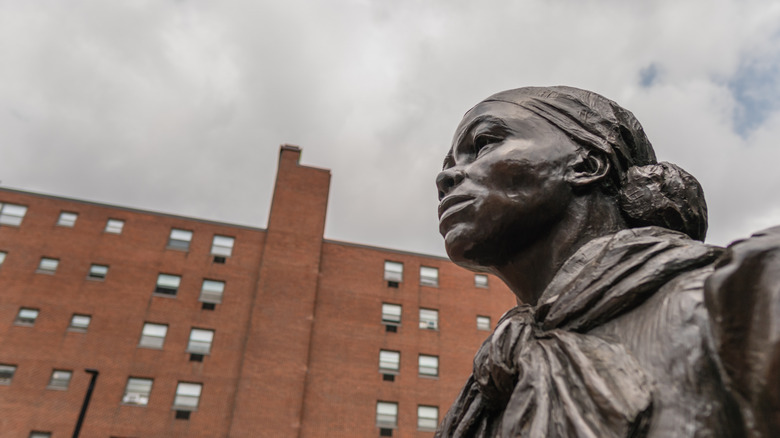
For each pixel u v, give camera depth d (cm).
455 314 2798
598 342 124
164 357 2345
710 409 102
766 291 90
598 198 167
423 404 2553
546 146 169
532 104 180
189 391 2305
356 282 2750
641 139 183
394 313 2728
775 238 94
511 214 164
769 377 87
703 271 124
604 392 110
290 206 2814
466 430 152
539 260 168
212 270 2581
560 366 124
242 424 2272
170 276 2528
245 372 2372
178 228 2647
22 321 2291
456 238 172
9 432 2091
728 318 94
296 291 2609
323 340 2564
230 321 2481
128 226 2591
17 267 2383
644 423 107
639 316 126
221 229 2694
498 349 145
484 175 171
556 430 114
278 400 2355
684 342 111
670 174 168
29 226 2478
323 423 2392
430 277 2869
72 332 2311
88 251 2492
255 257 2664
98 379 2244
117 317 2380
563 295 139
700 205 170
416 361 2642
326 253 2783
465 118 196
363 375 2542
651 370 113
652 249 135
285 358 2448
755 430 91
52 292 2369
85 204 2592
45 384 2198
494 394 147
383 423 2470
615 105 181
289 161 2942
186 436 2222
